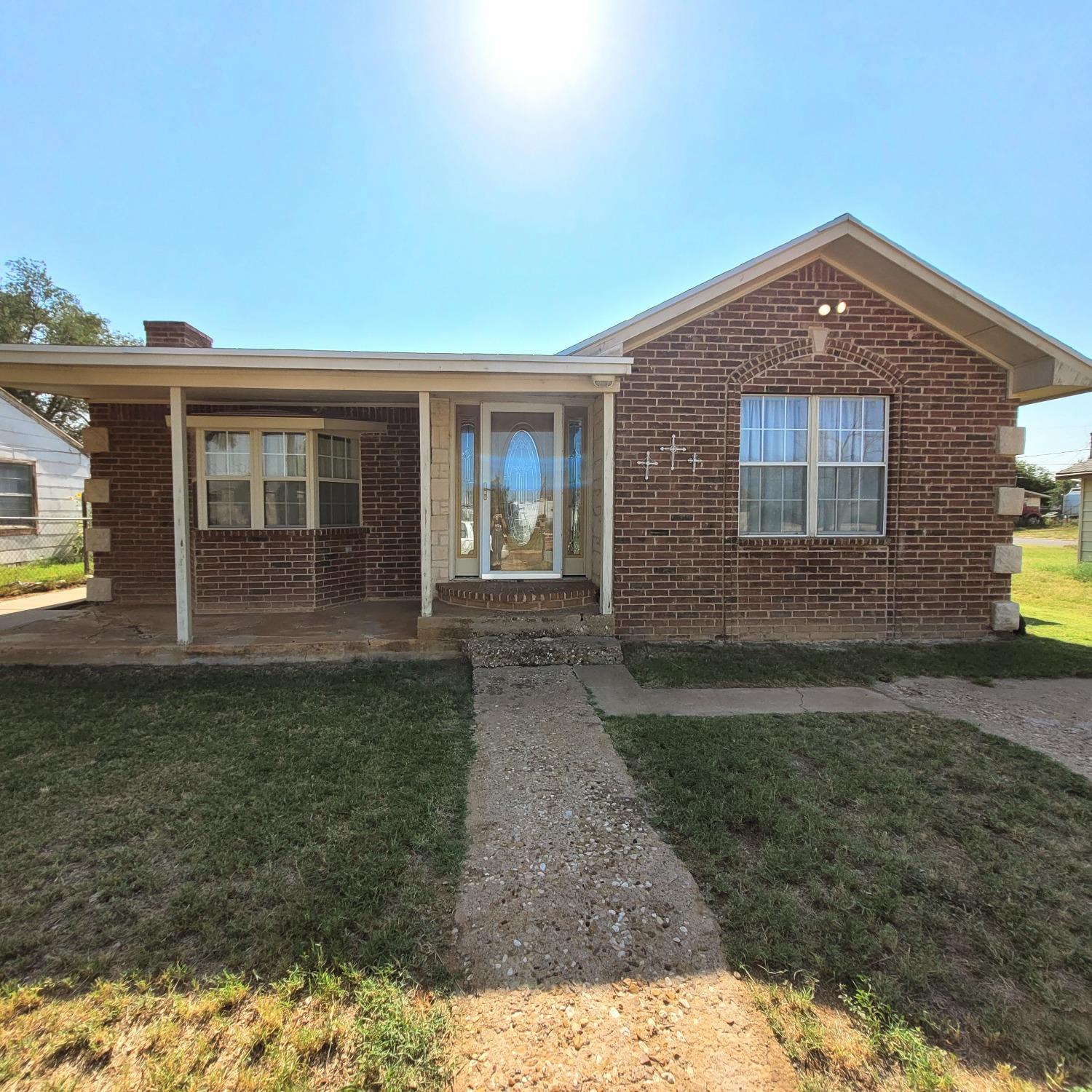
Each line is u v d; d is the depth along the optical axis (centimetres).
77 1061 182
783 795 343
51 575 1242
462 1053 187
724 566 696
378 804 329
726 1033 194
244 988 207
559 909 249
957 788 353
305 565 814
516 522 756
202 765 375
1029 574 1366
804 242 653
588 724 450
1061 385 674
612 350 661
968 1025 197
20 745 405
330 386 602
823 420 714
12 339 2509
